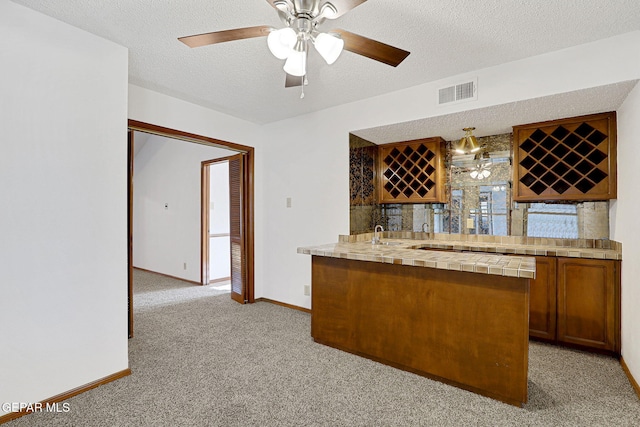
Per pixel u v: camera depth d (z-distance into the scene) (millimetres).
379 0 1757
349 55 2355
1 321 1765
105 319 2172
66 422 1762
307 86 2945
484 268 1894
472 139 3246
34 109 1869
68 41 2010
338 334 2703
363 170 3686
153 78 2789
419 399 1985
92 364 2105
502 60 2451
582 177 2787
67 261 2002
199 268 5316
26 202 1843
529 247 3008
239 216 4156
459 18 1918
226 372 2320
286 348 2732
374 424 1754
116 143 2234
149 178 6328
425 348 2242
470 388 2072
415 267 2291
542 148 2988
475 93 2625
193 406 1911
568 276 2676
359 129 3312
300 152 3834
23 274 1835
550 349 2682
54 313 1946
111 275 2203
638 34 2059
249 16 1935
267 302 4184
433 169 3619
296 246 3879
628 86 2160
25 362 1838
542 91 2359
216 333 3082
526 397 1885
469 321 2068
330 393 2051
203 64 2543
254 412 1856
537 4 1778
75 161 2035
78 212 2049
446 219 3762
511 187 3389
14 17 1802
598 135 2770
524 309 1887
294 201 3893
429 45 2229
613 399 1978
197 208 5359
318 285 2842
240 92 3105
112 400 1966
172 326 3275
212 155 5055
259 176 4230
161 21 1983
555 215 3139
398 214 4059
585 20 1930
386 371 2334
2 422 1746
